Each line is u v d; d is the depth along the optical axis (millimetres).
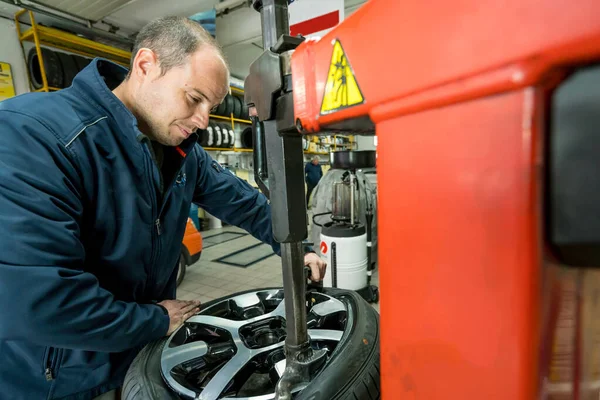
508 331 173
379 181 249
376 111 245
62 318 550
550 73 147
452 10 183
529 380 167
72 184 641
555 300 172
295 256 505
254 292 988
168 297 969
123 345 634
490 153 173
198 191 1061
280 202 465
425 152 210
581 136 142
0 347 702
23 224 534
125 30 4410
